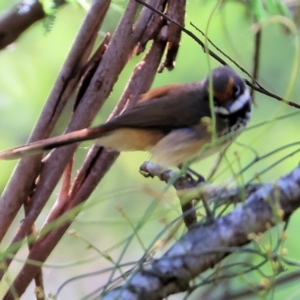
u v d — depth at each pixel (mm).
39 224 9859
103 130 7133
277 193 4578
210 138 8867
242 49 11125
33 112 11867
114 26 9688
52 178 6758
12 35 8852
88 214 10250
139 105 8484
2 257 5094
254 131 10922
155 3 7266
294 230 9250
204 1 9922
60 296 10469
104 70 6969
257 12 7832
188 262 4625
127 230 10969
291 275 6965
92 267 10805
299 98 11500
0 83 11938
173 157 8875
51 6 7832
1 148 11547
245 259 6453
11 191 6633
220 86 8867
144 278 4590
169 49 7438
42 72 12031
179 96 8953
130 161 11609
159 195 4848
